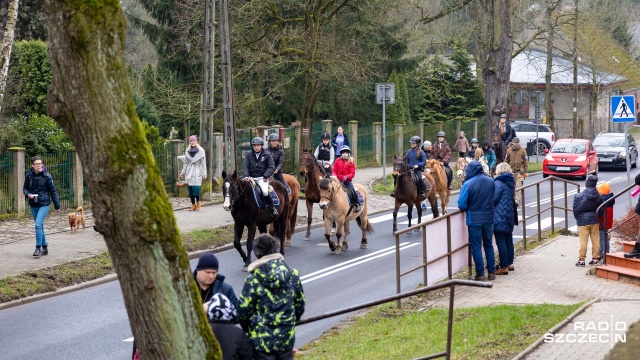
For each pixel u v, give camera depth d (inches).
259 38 1190.9
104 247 727.7
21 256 684.7
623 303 493.0
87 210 956.0
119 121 235.9
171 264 239.5
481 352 391.5
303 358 423.5
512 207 606.5
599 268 596.1
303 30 1242.0
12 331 503.5
